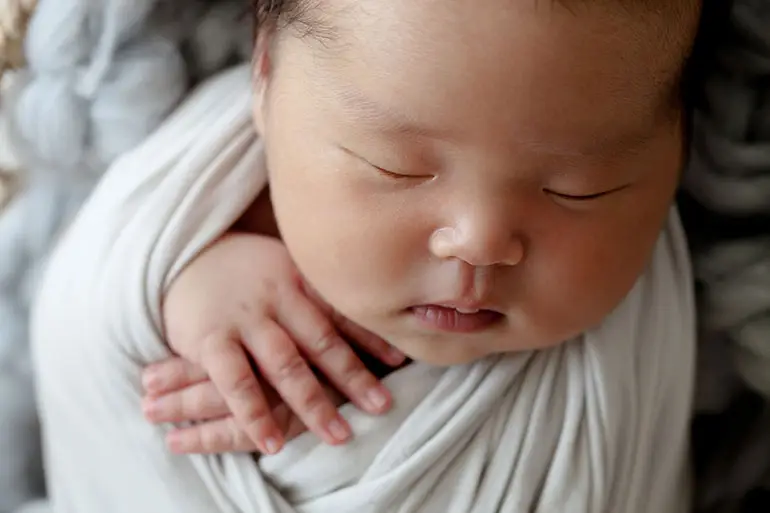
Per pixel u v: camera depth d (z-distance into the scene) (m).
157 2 0.79
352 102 0.56
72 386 0.74
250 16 0.82
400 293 0.61
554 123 0.53
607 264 0.61
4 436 0.90
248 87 0.77
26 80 0.81
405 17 0.53
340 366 0.70
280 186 0.64
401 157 0.56
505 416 0.69
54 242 0.86
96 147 0.81
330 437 0.68
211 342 0.69
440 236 0.58
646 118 0.57
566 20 0.52
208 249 0.72
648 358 0.72
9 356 0.89
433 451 0.67
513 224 0.57
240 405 0.69
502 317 0.63
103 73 0.77
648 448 0.73
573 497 0.68
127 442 0.72
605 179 0.57
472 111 0.53
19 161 0.84
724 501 0.84
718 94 0.75
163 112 0.80
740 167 0.75
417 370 0.70
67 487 0.77
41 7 0.77
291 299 0.71
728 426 0.84
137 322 0.71
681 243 0.75
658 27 0.54
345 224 0.60
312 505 0.69
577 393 0.69
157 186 0.73
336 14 0.56
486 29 0.52
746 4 0.71
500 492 0.68
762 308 0.74
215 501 0.71
